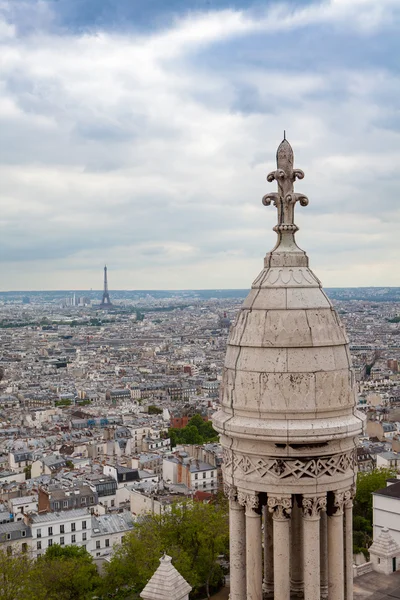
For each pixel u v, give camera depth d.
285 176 39.34
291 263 38.34
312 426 35.50
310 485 36.22
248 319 37.47
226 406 37.72
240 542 38.19
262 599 38.66
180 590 74.00
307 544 36.41
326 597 40.97
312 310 36.84
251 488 37.00
